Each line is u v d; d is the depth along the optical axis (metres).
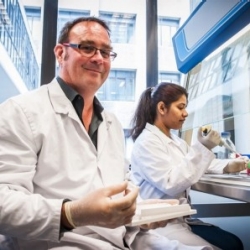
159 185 1.22
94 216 0.57
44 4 2.21
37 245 0.73
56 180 0.77
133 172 1.40
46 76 2.16
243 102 1.73
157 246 0.85
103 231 0.81
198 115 2.12
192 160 1.16
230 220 2.05
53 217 0.60
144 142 1.35
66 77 0.94
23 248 0.73
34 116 0.78
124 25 2.47
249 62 1.69
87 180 0.81
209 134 1.17
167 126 1.49
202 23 1.77
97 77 0.93
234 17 1.46
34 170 0.75
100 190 0.60
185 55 2.02
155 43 2.43
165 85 1.49
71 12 2.31
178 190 1.17
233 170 1.47
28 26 2.27
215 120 1.96
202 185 1.13
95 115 1.01
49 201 0.62
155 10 2.45
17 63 2.26
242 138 1.74
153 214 0.69
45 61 2.17
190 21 1.93
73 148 0.84
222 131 1.79
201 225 1.35
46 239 0.62
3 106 0.76
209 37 1.68
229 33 1.63
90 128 0.96
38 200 0.63
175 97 1.44
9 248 0.73
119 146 1.02
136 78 2.40
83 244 0.73
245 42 1.73
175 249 0.82
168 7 2.49
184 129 2.09
